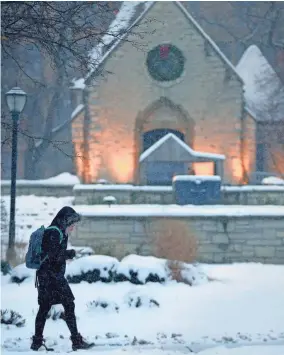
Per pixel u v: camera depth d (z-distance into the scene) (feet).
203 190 208.03
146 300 99.19
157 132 310.86
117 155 302.86
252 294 113.39
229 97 304.09
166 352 60.59
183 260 159.94
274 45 384.06
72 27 100.42
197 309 97.09
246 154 302.86
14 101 142.82
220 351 60.34
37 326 65.82
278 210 179.32
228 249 175.11
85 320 87.97
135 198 217.15
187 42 305.53
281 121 310.45
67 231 67.82
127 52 303.07
